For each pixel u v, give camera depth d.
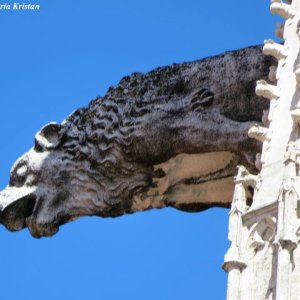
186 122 68.06
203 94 68.31
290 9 62.00
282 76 60.31
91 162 69.81
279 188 55.91
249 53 68.31
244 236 56.03
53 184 70.31
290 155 56.09
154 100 69.19
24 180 70.75
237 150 67.19
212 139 67.50
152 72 70.25
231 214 56.66
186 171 68.88
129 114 69.31
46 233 70.62
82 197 70.06
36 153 70.88
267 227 55.72
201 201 69.38
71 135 70.44
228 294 54.78
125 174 69.50
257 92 59.97
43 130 71.06
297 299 52.81
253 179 57.41
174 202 69.69
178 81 69.25
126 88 70.12
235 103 67.75
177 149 68.31
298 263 53.62
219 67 68.62
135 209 70.25
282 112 59.16
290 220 54.59
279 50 60.94
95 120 70.00
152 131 68.50
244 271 55.19
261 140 59.12
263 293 54.41
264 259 55.19
